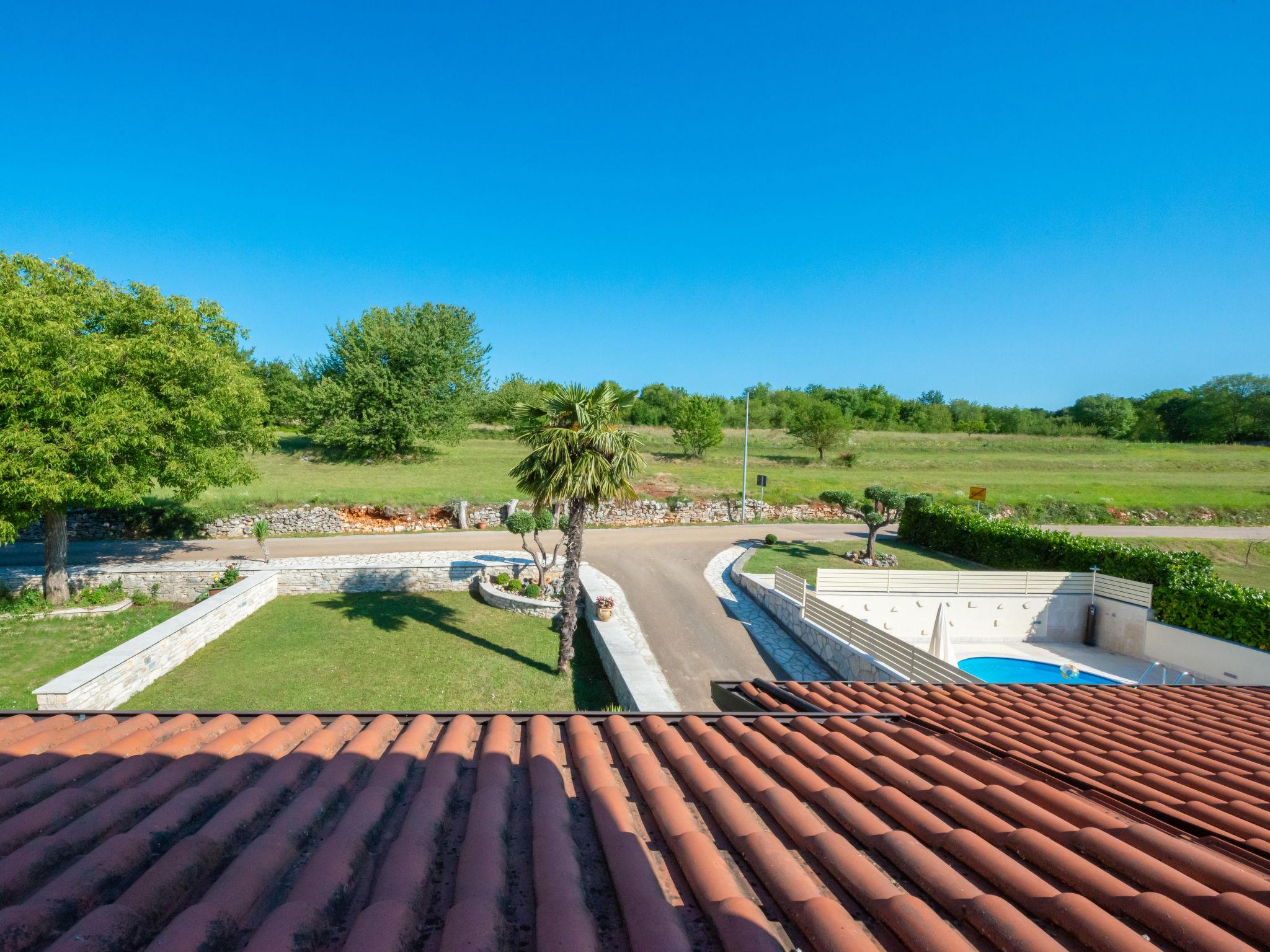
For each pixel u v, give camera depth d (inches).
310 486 1274.6
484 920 87.7
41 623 650.8
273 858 105.3
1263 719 264.5
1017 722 223.5
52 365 587.5
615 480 520.7
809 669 625.9
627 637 634.8
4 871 97.7
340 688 552.7
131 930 85.7
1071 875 103.2
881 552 1046.4
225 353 827.4
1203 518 1392.7
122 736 168.9
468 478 1435.8
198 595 759.1
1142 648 722.2
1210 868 104.4
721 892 99.0
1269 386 3115.2
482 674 589.6
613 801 132.0
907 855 110.6
